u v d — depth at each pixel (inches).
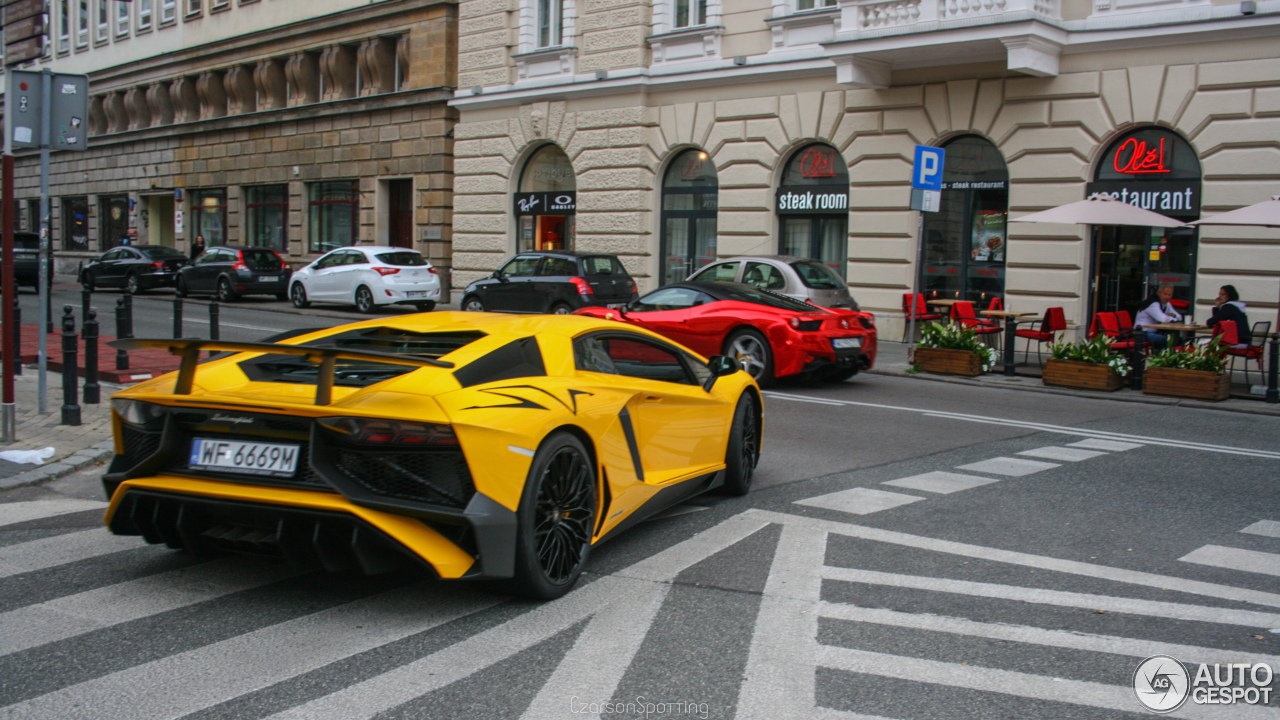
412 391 163.5
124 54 1603.1
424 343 198.7
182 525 167.5
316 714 131.9
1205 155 582.9
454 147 1031.0
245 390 175.9
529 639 159.0
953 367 542.6
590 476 186.5
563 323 210.2
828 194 757.3
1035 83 645.3
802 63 752.3
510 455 164.1
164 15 1509.6
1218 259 578.9
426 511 156.6
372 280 924.0
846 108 736.3
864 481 283.3
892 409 426.3
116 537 214.8
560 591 178.1
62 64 1769.2
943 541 220.8
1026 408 439.5
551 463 175.8
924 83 695.7
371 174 1150.3
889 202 719.1
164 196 1572.3
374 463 158.9
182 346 166.2
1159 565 206.4
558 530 178.5
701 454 239.8
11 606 171.3
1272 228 561.6
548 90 916.0
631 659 152.0
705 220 844.6
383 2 1114.7
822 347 467.8
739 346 479.5
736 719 132.6
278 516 159.5
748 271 598.5
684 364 242.5
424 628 162.9
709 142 820.0
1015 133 656.4
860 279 737.6
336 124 1191.6
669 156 856.3
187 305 1008.2
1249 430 392.5
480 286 799.7
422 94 1075.3
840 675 147.6
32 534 217.9
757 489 271.1
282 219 1310.3
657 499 217.9
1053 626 169.8
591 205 895.1
